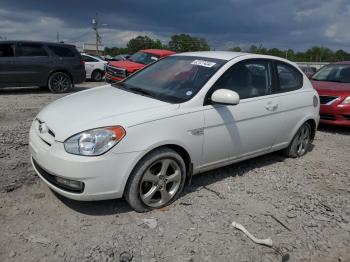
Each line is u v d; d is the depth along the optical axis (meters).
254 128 4.90
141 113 3.80
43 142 3.77
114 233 3.49
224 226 3.78
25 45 12.33
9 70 11.96
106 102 4.12
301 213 4.21
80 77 13.54
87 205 3.95
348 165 6.04
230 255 3.33
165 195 4.02
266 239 3.56
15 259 3.04
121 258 3.15
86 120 3.64
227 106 4.50
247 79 4.91
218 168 5.03
